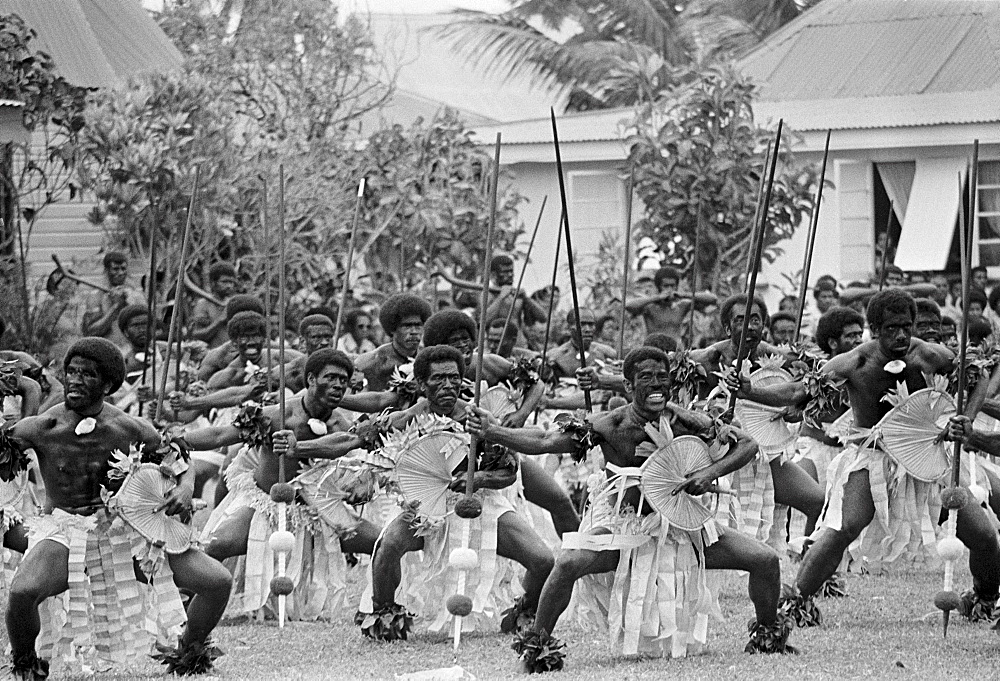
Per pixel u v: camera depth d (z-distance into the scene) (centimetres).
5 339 1792
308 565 1102
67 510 892
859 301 1966
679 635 934
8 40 1842
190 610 909
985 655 924
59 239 2292
